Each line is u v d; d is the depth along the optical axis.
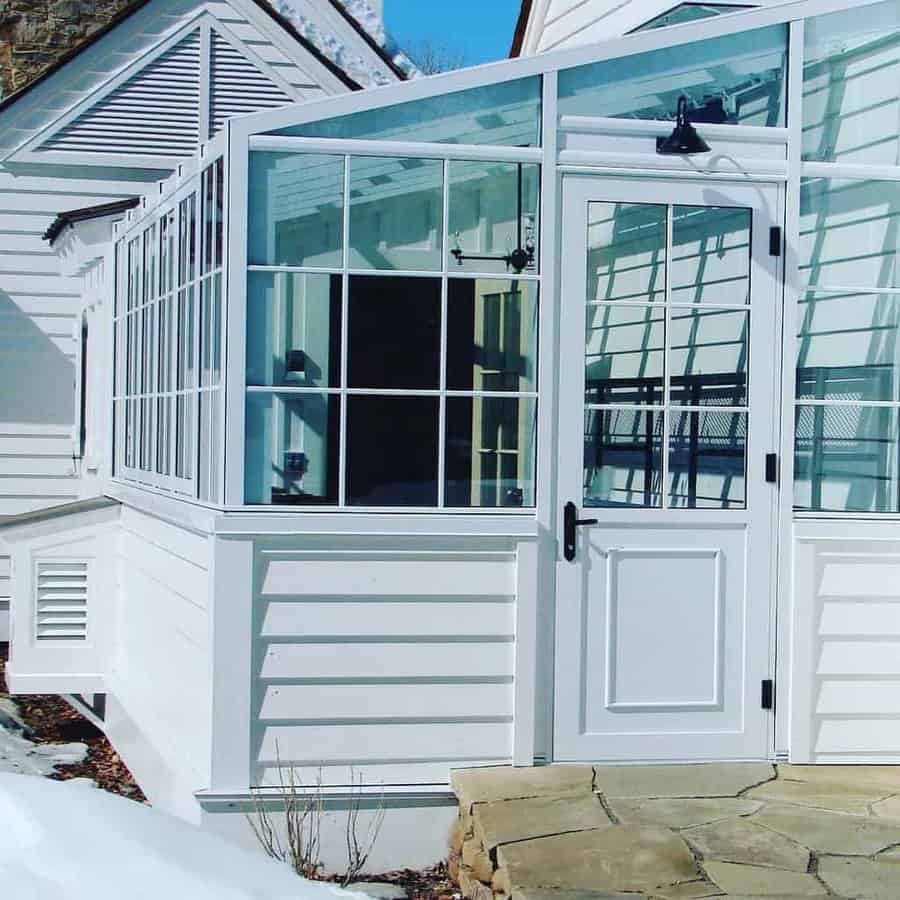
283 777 5.68
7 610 11.12
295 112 5.75
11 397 11.10
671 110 6.05
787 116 6.15
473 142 5.91
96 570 8.13
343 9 13.27
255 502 5.74
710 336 6.07
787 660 6.06
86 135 11.33
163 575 6.79
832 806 5.41
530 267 5.93
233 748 5.63
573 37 10.38
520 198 5.94
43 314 11.17
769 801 5.47
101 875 3.03
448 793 5.75
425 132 5.88
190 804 5.95
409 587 5.78
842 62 6.23
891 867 4.75
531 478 5.93
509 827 5.10
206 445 6.08
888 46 6.29
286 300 5.77
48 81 11.25
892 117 6.31
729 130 6.07
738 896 4.48
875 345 6.27
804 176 6.14
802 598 6.05
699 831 5.09
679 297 6.04
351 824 5.66
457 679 5.81
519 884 4.56
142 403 7.91
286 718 5.69
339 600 5.73
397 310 5.85
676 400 6.03
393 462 5.83
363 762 5.75
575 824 5.14
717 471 6.06
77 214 9.62
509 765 5.85
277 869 3.37
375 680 5.75
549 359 5.91
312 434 5.79
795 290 6.11
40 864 3.04
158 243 7.43
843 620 6.08
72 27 13.06
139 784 7.20
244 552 5.65
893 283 6.27
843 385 6.21
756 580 6.05
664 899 4.44
